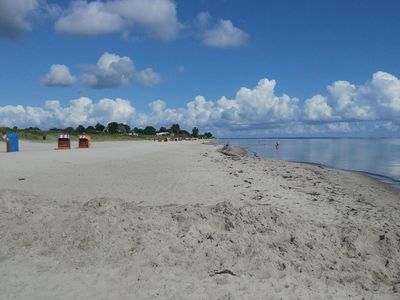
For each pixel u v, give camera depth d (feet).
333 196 52.60
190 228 26.40
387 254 25.89
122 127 494.18
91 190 48.32
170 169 74.84
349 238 26.84
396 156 167.02
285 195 50.11
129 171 68.64
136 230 26.25
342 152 206.49
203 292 19.92
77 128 404.98
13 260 23.08
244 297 19.56
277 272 22.26
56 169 67.41
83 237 25.23
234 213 28.66
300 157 162.81
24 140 191.21
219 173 72.33
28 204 29.86
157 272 21.86
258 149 254.47
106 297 19.24
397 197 57.00
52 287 20.10
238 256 23.73
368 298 20.58
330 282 21.83
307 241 26.02
